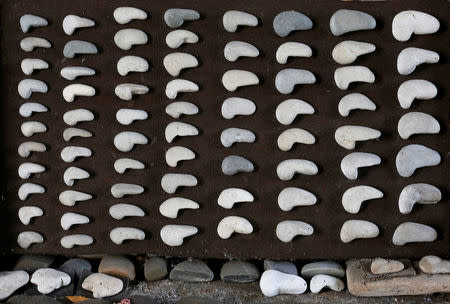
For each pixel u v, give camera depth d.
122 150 1.24
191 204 1.23
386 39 1.19
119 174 1.25
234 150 1.23
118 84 1.24
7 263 1.30
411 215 1.20
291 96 1.21
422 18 1.17
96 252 1.27
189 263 1.25
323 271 1.21
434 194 1.17
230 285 1.23
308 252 1.23
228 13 1.20
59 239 1.27
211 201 1.24
